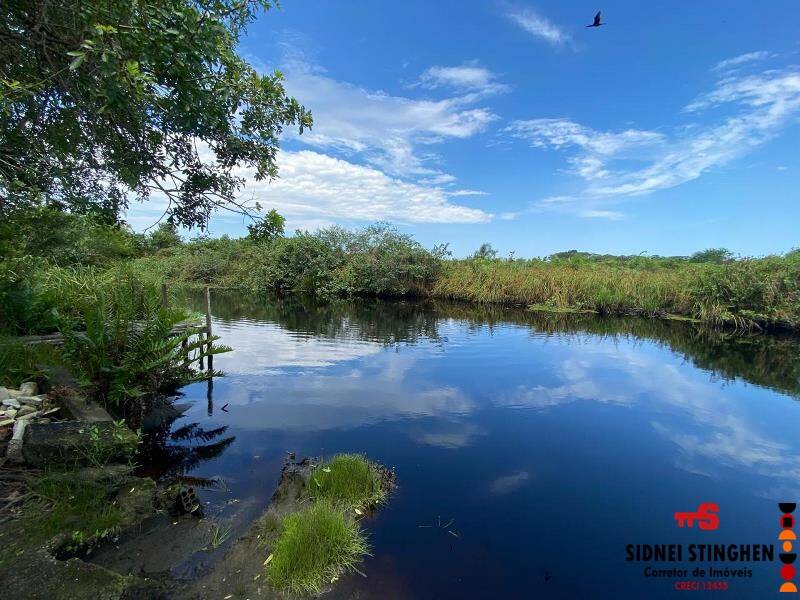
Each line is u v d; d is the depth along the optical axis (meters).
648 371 9.55
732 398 7.65
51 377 5.22
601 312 19.69
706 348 12.25
